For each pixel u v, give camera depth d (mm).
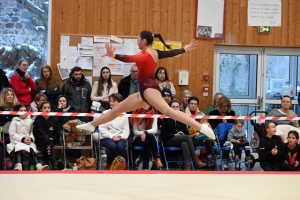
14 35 9234
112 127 7816
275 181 5535
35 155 7328
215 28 9617
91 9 9250
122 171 6035
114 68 9281
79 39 9203
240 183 5391
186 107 8727
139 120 8094
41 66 9289
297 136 7684
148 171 6062
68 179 5516
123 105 5176
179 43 9500
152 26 9430
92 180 5480
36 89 8812
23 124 7559
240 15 9703
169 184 5301
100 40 9250
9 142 7754
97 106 8430
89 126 5348
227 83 9961
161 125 8172
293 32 9844
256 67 9984
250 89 9977
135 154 8211
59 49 9172
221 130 8336
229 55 9938
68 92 8562
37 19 9266
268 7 9742
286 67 10031
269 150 7758
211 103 9641
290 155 7754
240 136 8195
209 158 7906
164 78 9133
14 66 9258
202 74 9609
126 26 9352
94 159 7500
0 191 4816
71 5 9195
